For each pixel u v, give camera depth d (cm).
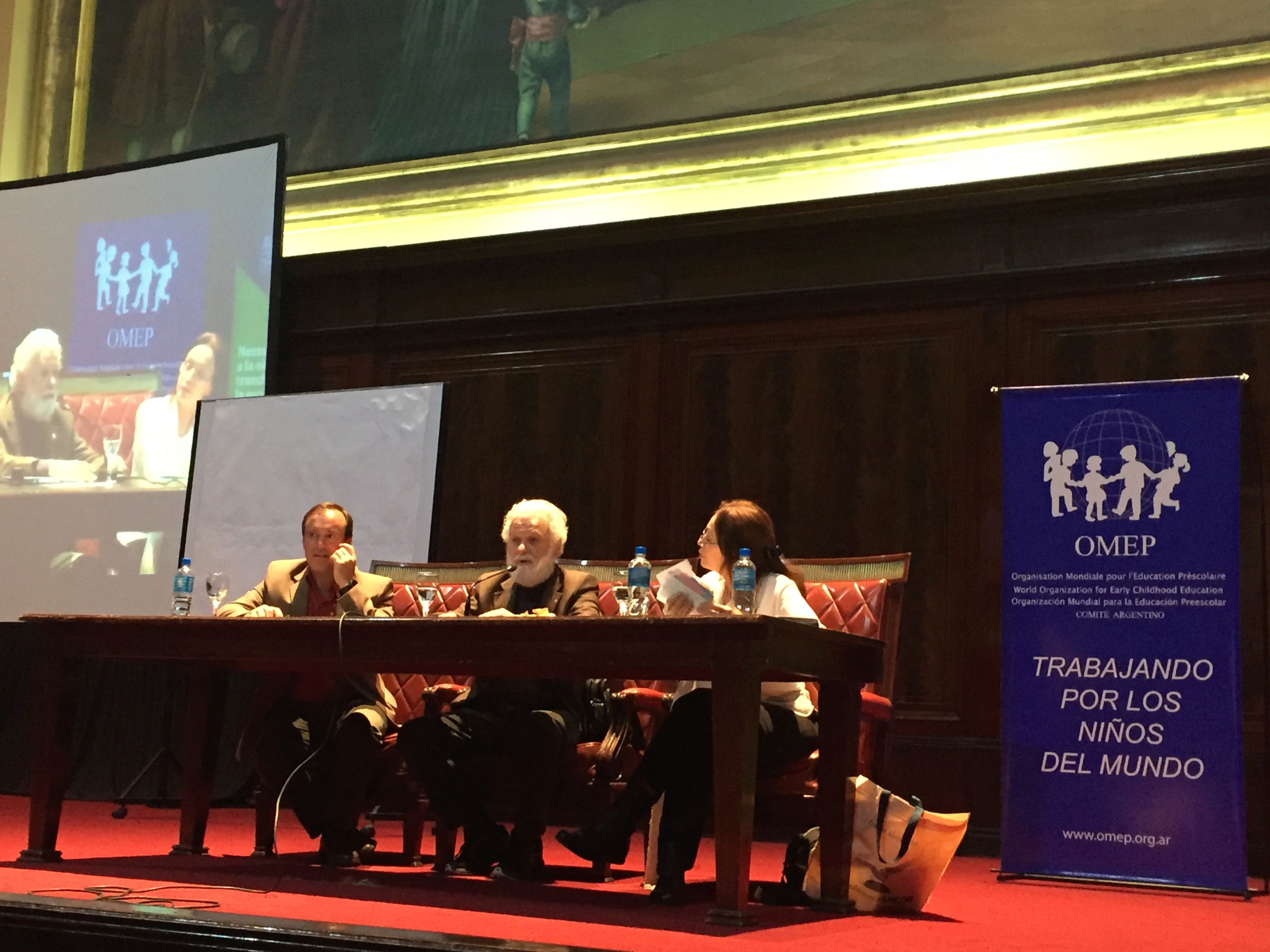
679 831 283
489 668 294
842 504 546
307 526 364
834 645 283
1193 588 374
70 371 659
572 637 266
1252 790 468
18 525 654
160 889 276
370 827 371
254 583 536
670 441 580
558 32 645
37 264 675
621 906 277
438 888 299
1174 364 504
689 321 582
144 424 638
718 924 250
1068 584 388
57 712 327
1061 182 517
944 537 529
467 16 666
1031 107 550
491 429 614
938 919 288
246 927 222
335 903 266
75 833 424
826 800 291
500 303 620
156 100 731
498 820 476
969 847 506
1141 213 514
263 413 552
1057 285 525
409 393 529
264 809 363
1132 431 388
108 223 663
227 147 640
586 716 341
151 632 315
